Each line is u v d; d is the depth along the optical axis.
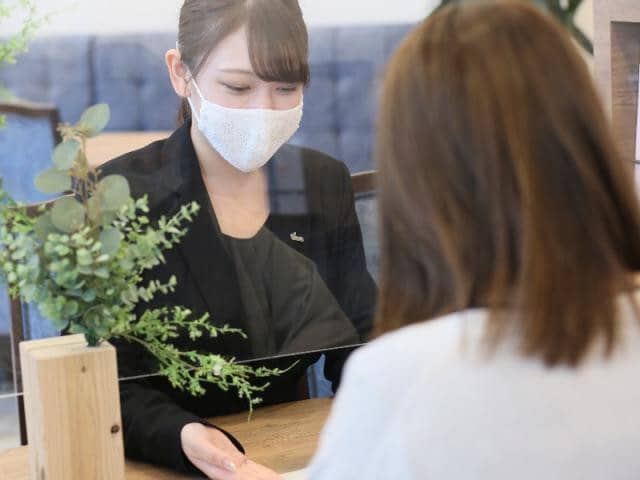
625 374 0.96
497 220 0.94
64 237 1.43
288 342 2.10
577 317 0.93
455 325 0.97
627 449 0.94
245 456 1.75
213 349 2.02
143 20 1.91
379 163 1.01
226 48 1.93
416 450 0.93
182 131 1.96
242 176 2.01
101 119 1.53
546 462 0.93
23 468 1.75
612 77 2.51
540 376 0.94
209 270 2.00
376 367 0.96
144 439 1.77
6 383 1.91
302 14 2.00
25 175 1.86
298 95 2.01
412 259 1.02
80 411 1.49
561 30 0.97
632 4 2.43
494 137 0.92
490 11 0.97
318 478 0.99
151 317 1.70
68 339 1.58
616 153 0.96
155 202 1.94
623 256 0.97
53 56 1.86
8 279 1.52
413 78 0.97
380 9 2.08
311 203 2.08
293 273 2.09
